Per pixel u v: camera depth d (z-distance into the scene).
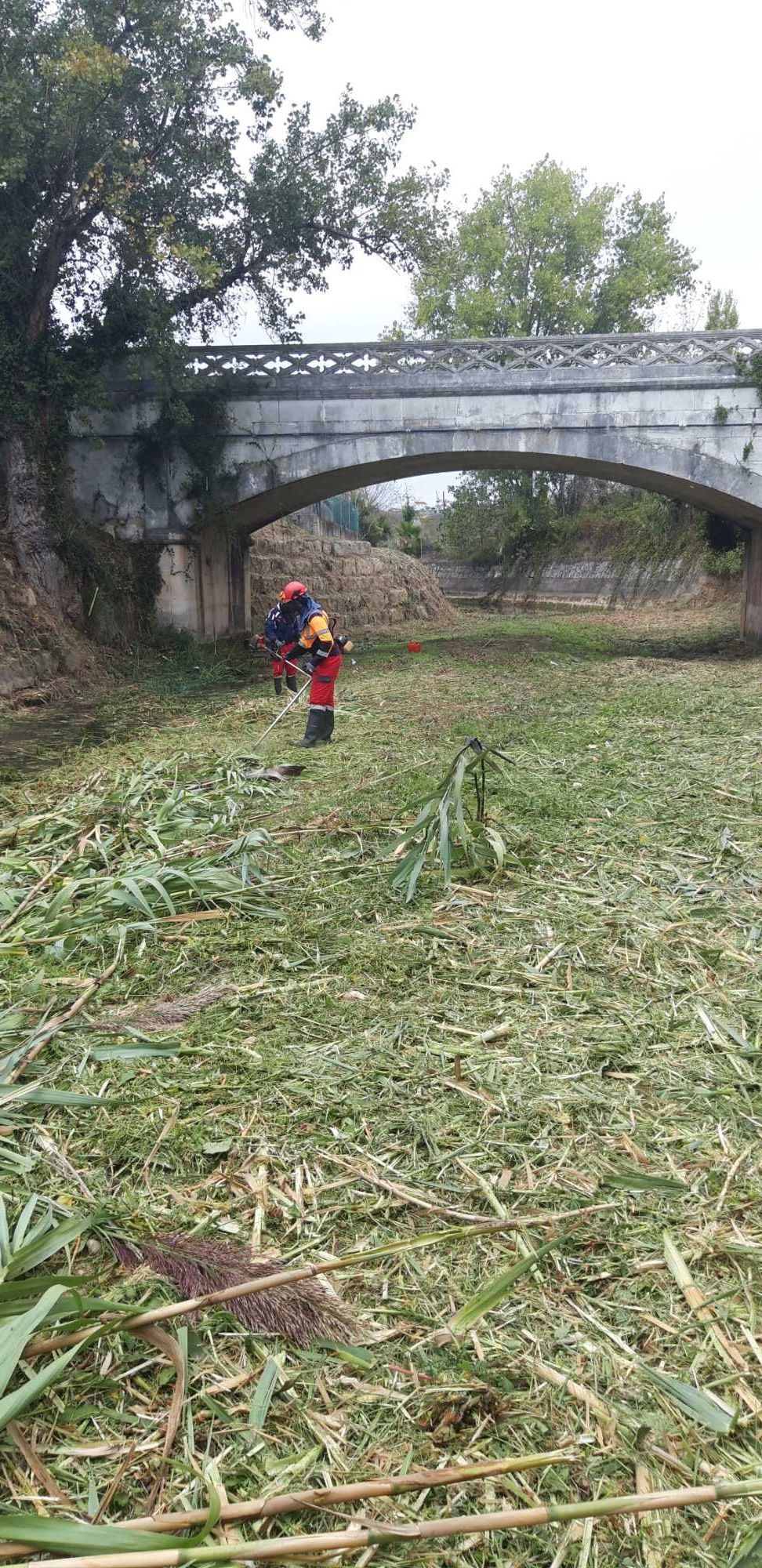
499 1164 3.03
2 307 16.83
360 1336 2.35
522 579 42.69
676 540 36.78
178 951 4.64
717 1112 3.28
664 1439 2.06
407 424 20.00
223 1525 1.84
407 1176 2.97
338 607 29.41
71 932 4.82
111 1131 3.22
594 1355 2.29
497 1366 2.26
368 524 42.41
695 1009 3.99
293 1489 1.95
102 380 19.00
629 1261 2.61
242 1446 2.06
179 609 20.72
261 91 17.02
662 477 20.22
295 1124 3.25
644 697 12.88
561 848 5.98
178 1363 2.20
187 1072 3.58
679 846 6.06
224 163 17.31
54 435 17.62
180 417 18.61
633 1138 3.15
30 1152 3.10
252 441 20.28
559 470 22.94
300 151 18.41
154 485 20.39
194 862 5.63
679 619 31.89
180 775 8.23
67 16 14.73
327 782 7.87
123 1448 2.05
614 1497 1.85
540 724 10.57
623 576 38.31
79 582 18.09
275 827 6.51
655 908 5.06
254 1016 3.99
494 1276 2.56
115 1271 2.57
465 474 42.56
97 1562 1.61
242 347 20.06
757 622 23.97
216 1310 2.42
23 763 9.81
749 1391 2.17
